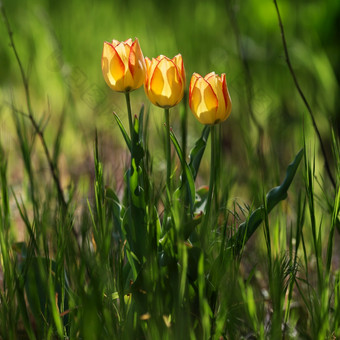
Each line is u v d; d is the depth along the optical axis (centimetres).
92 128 384
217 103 265
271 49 469
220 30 545
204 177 339
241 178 321
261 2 469
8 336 270
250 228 271
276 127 365
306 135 340
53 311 265
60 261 271
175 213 265
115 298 270
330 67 398
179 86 265
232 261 271
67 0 593
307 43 452
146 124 278
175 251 267
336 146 279
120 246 276
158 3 617
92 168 329
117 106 421
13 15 581
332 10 397
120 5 614
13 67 498
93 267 267
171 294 268
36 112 416
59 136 306
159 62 264
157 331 265
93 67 507
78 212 306
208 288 270
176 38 538
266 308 284
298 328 277
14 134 374
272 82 456
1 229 275
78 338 270
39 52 503
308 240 299
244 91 404
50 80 467
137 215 268
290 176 271
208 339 267
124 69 265
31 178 292
